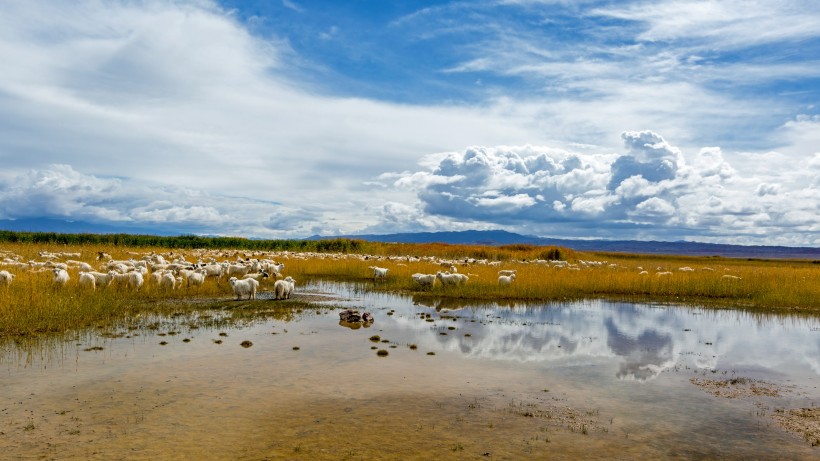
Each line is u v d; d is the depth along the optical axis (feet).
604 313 67.77
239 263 99.14
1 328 45.11
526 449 23.90
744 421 28.35
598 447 24.36
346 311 58.08
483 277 98.84
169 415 26.84
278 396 30.50
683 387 34.71
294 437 24.48
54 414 26.53
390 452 23.08
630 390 33.73
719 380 36.68
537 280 92.27
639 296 85.97
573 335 52.21
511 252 207.51
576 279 95.96
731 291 86.79
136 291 70.03
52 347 40.52
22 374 33.27
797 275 107.45
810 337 52.85
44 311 50.37
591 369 38.93
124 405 28.14
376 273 106.83
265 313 60.39
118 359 37.65
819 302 75.61
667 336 52.65
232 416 27.02
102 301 57.93
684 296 86.22
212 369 35.81
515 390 33.14
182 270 82.58
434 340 48.14
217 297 71.87
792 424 27.99
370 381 34.19
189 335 46.85
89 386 31.27
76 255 119.14
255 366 36.96
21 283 63.26
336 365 38.01
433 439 24.76
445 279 89.20
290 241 232.53
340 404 29.48
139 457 21.81
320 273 118.01
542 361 41.16
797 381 36.81
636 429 26.84
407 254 212.64
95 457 21.68
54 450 22.26
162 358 38.37
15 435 23.72
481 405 30.04
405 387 33.09
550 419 28.02
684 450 24.27
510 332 53.01
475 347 45.65
